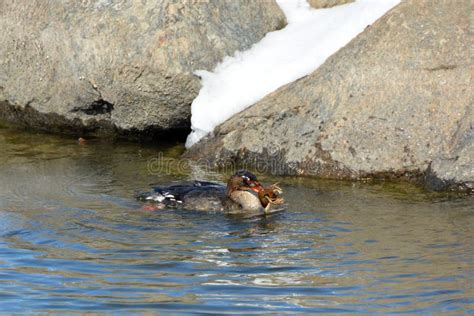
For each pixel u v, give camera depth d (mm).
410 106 15711
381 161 15555
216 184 15125
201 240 12867
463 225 13195
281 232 13125
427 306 10547
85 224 13562
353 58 16281
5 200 14680
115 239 12930
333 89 16234
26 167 16719
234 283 11297
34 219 13750
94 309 10633
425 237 12727
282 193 14977
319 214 13906
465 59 15789
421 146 15453
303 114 16328
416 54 15969
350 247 12438
